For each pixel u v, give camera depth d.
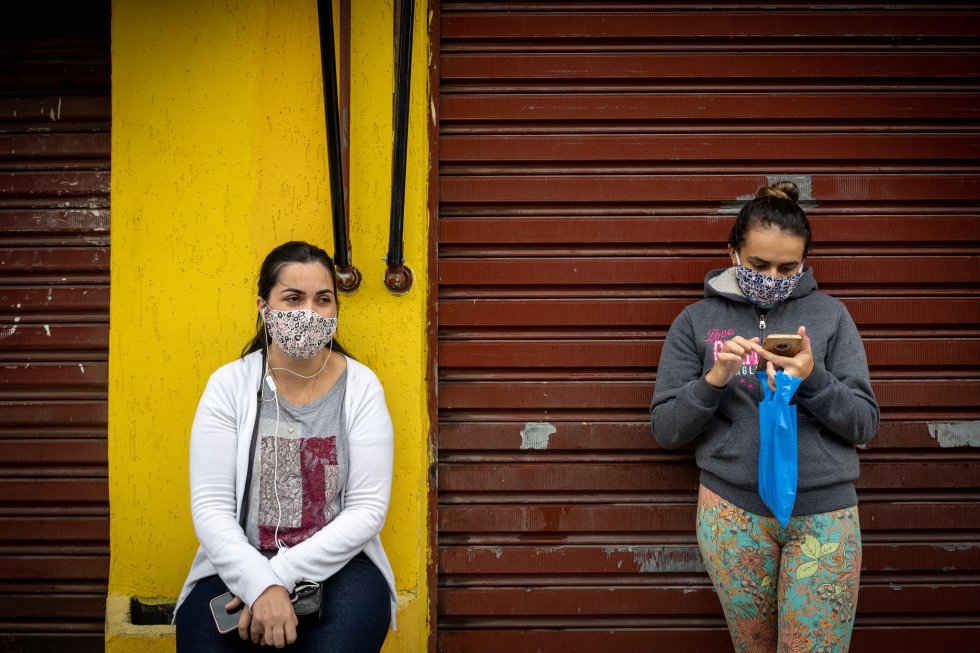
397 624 2.38
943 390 2.58
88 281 2.68
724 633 2.57
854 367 2.09
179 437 2.44
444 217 2.63
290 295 2.00
